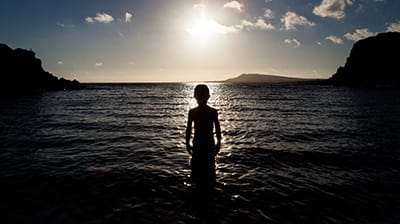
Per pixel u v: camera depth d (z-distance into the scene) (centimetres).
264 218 427
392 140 1134
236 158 835
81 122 1797
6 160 802
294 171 698
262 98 5225
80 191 545
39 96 5931
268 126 1617
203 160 480
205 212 444
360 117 2064
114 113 2461
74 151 934
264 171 697
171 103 4000
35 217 425
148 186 571
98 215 435
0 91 5984
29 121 1833
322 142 1101
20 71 7275
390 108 2852
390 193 541
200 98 480
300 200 504
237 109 2884
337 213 450
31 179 620
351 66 13550
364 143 1072
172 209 456
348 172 691
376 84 10812
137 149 971
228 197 512
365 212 454
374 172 689
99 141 1135
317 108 2945
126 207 466
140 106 3372
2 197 511
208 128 482
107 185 580
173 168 714
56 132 1380
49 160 804
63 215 434
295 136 1260
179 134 1337
